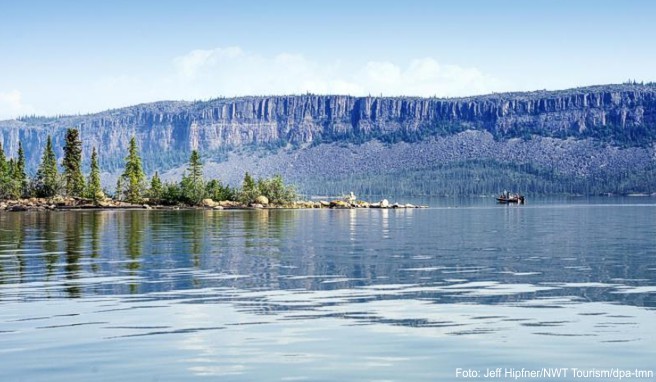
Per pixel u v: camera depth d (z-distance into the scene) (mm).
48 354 21422
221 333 24406
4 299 31672
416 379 18859
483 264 46812
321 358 20984
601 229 94625
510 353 21438
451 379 18859
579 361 20484
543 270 43219
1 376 19125
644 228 97125
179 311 28656
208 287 35562
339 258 50781
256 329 25078
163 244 63500
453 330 24797
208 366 20125
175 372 19531
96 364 20297
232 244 63969
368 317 27344
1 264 45969
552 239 72938
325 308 29375
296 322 26312
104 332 24562
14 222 111188
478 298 32000
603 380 18734
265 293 33594
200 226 98938
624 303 30469
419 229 94625
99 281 37688
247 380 18812
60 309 29078
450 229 95062
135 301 31188
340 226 102375
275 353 21578
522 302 30828
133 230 87250
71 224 104062
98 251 55875
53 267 44312
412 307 29594
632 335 23828
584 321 26328
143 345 22625
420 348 22141
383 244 65312
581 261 48688
